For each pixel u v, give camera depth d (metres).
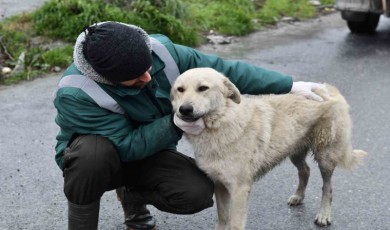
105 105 2.75
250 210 3.79
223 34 8.98
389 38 9.23
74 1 7.94
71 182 2.81
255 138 3.17
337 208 3.84
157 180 3.03
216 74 3.03
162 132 2.81
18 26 7.82
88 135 2.80
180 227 3.56
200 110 2.86
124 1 8.38
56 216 3.68
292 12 10.65
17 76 6.64
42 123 5.34
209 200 3.07
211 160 3.10
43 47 7.36
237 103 3.06
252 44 8.59
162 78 3.03
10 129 5.17
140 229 3.41
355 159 3.81
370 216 3.73
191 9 9.29
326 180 3.66
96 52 2.61
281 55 7.97
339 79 6.90
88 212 2.91
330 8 11.42
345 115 3.66
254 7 10.59
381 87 6.61
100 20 7.69
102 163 2.78
